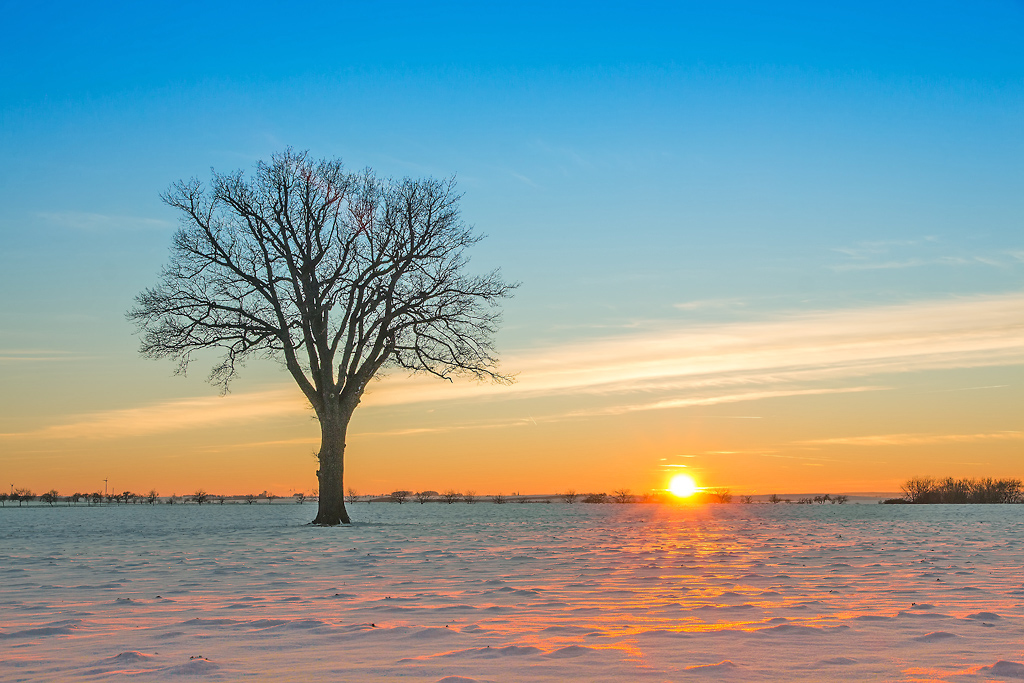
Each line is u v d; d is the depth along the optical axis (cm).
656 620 858
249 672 632
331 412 3400
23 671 639
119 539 2342
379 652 703
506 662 658
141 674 627
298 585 1198
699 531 2641
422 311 3472
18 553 1812
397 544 2077
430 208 3528
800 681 593
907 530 2645
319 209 3466
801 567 1413
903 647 709
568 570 1385
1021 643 725
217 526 3200
